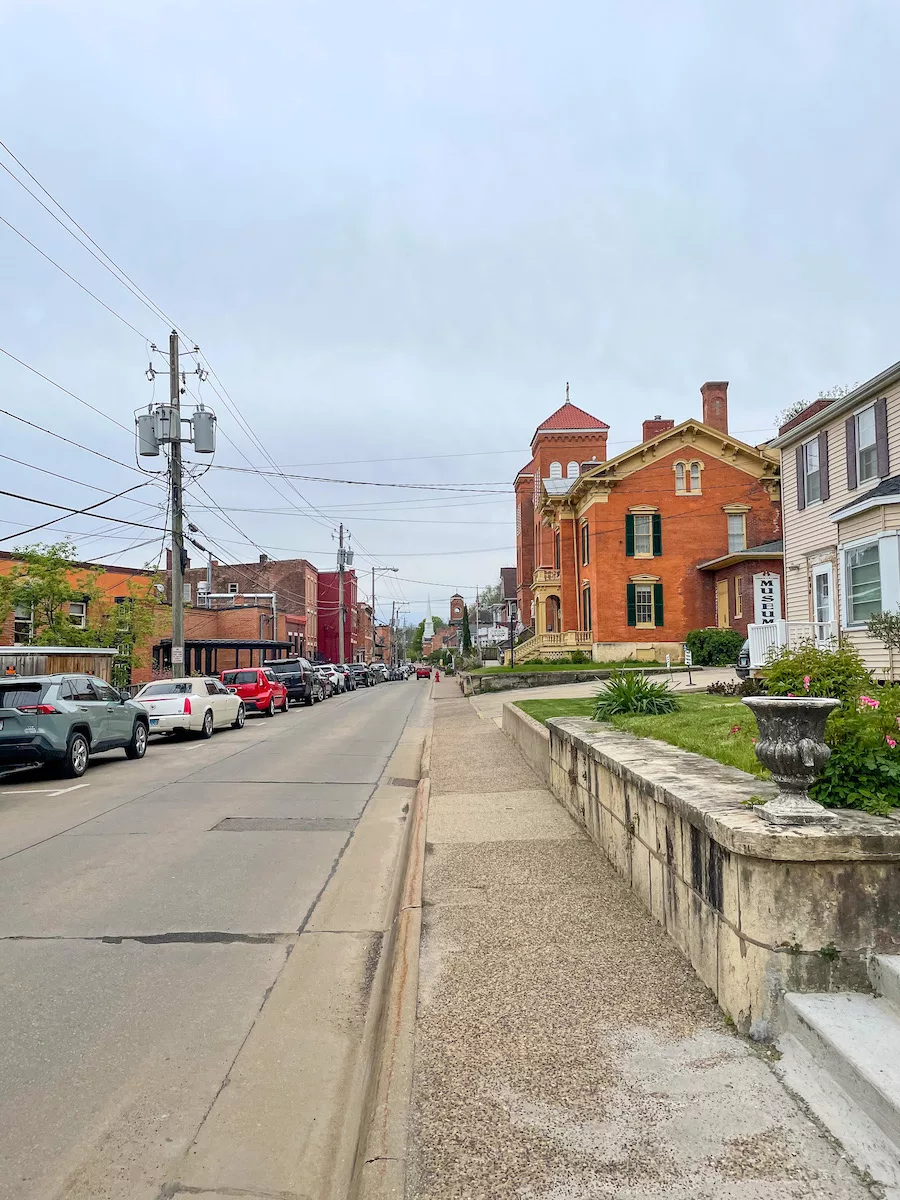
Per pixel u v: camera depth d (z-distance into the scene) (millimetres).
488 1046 3752
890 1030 3160
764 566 33312
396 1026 3998
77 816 9930
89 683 14531
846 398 18891
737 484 37312
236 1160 3182
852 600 18047
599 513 37281
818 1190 2611
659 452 37312
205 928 5891
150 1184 3033
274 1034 4262
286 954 5414
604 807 7184
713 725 8812
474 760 14062
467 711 25766
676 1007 4059
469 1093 3350
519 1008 4145
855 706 4551
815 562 21125
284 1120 3469
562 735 9625
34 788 12289
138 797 11242
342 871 7484
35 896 6621
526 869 6840
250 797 11234
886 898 3535
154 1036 4219
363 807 10562
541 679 33812
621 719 10430
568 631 40344
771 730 3893
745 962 3707
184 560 24516
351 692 46500
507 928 5387
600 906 5738
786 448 22906
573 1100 3250
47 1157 3188
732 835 3682
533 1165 2846
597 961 4719
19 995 4707
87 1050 4062
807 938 3533
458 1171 2838
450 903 6008
